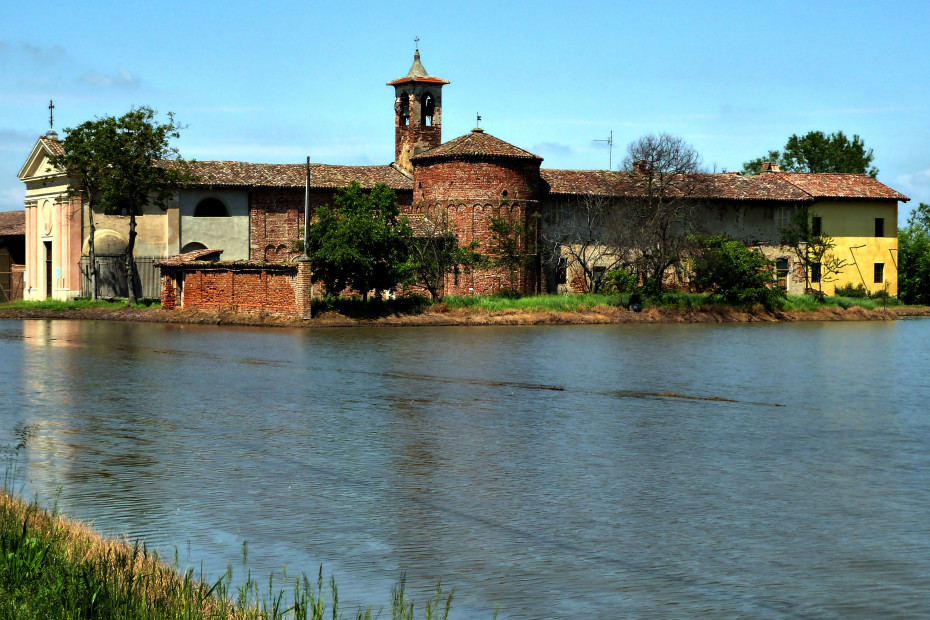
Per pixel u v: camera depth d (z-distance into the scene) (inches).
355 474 564.1
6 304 2391.7
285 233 2610.7
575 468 587.8
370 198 2198.6
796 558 410.3
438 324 2026.3
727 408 856.9
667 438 697.6
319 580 364.2
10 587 315.3
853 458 631.8
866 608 351.3
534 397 908.6
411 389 956.6
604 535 442.6
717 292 2527.1
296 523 456.1
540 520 467.2
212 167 2576.3
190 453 619.5
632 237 2466.8
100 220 2476.6
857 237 3011.8
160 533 436.1
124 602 309.1
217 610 312.5
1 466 574.6
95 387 944.9
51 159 2378.2
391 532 443.8
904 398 937.5
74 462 587.8
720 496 519.5
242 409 811.4
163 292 2170.3
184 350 1366.9
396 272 2053.4
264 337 1637.6
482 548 421.1
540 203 2603.3
